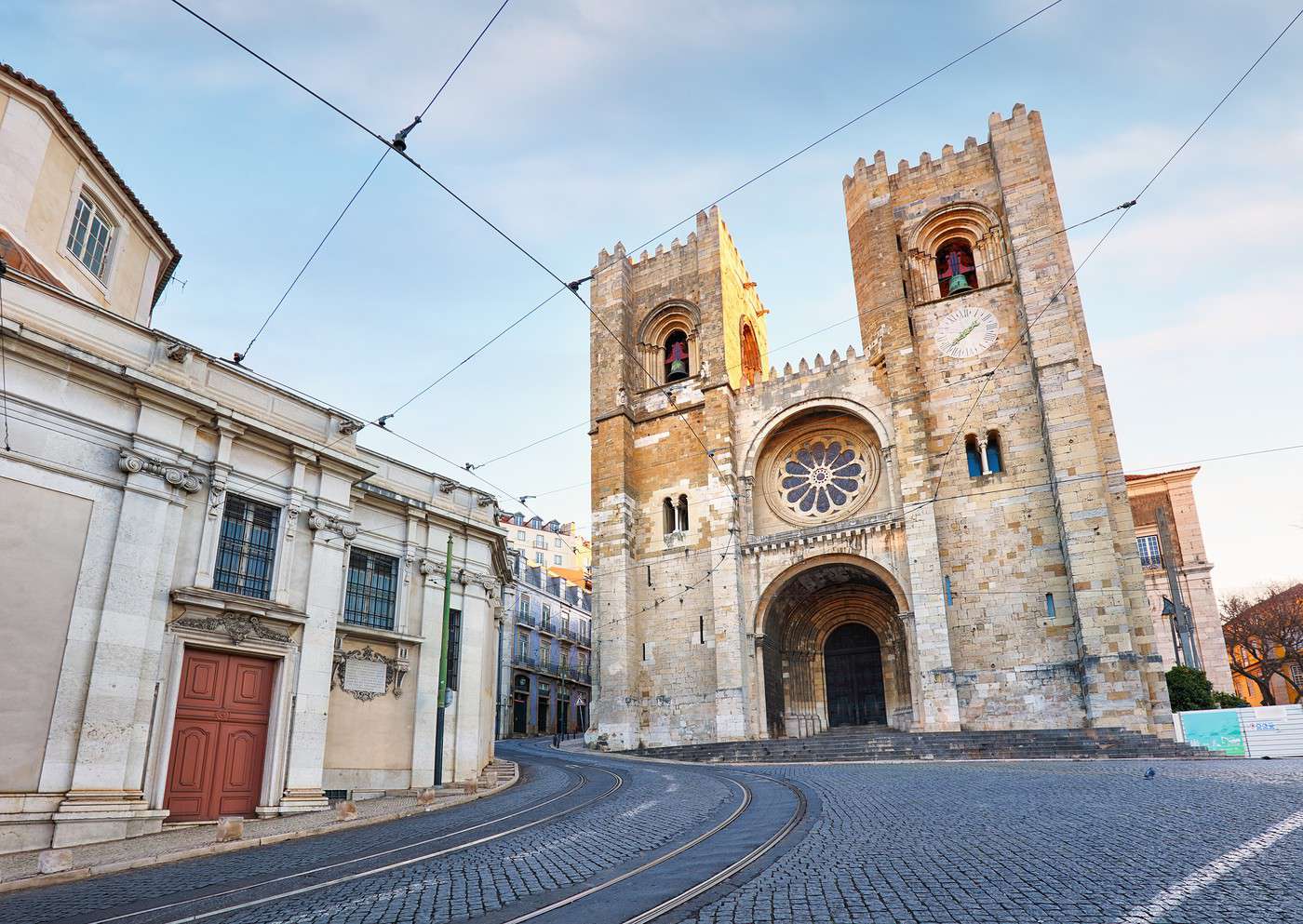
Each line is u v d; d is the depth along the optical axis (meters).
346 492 21.09
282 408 20.23
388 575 23.27
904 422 38.16
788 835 12.04
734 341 47.34
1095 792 15.09
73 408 15.81
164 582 16.66
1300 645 52.56
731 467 42.41
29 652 14.46
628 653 41.72
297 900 9.00
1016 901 7.34
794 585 41.12
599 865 10.29
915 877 8.56
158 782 16.00
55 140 19.75
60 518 15.30
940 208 41.19
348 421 21.67
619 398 46.88
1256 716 29.12
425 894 8.94
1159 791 14.76
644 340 48.88
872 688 42.62
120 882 10.98
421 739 22.58
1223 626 56.59
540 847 11.94
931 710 33.91
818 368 42.69
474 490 26.69
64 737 14.61
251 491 18.89
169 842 14.16
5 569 14.41
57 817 14.05
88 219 21.53
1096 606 31.97
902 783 18.59
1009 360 37.38
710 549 41.84
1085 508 33.16
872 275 41.78
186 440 17.55
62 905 9.51
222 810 17.25
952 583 35.62
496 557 28.38
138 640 15.89
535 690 65.50
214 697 17.59
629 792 19.80
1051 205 38.12
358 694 21.44
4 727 13.95
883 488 39.91
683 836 12.50
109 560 15.81
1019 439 36.22
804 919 7.16
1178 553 52.31
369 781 21.09
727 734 37.84
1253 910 6.66
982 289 38.94
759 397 43.94
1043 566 34.25
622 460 45.12
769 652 40.56
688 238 49.16
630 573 43.62
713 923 7.25
